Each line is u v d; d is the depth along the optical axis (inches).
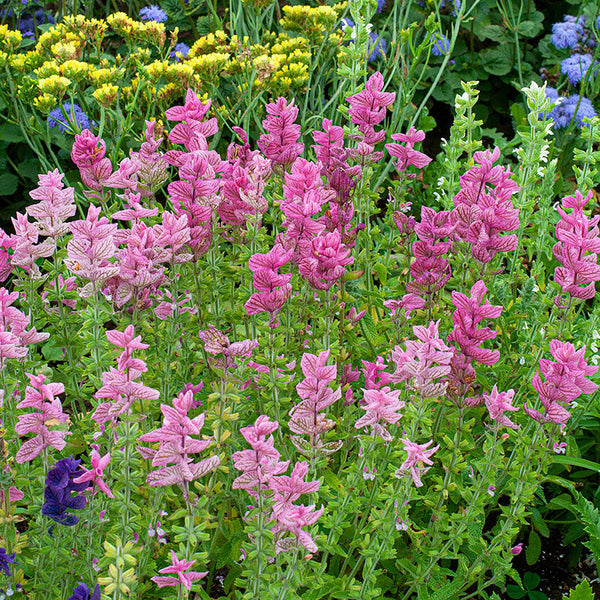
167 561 77.2
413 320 89.5
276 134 87.1
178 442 52.9
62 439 64.8
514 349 109.3
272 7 167.0
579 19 202.4
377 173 147.3
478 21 216.2
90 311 69.8
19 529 96.1
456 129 110.8
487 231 79.0
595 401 101.7
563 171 189.9
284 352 80.9
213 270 85.0
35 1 182.5
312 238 74.7
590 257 77.4
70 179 155.8
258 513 60.3
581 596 79.1
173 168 139.6
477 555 85.6
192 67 129.2
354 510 70.4
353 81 108.7
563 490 106.2
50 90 120.2
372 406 61.6
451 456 75.4
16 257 76.1
